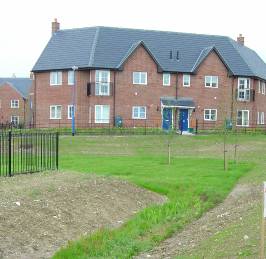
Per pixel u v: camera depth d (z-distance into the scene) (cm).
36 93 5212
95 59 4916
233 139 4066
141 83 5050
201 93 5247
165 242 1239
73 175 1853
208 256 987
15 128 5159
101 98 4944
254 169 2542
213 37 5634
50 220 1337
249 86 5497
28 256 1131
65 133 4319
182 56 5300
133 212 1611
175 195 1875
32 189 1524
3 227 1218
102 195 1644
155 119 5097
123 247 1183
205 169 2489
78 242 1206
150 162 2750
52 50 5238
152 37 5344
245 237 1064
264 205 880
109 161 2762
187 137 4134
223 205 1698
